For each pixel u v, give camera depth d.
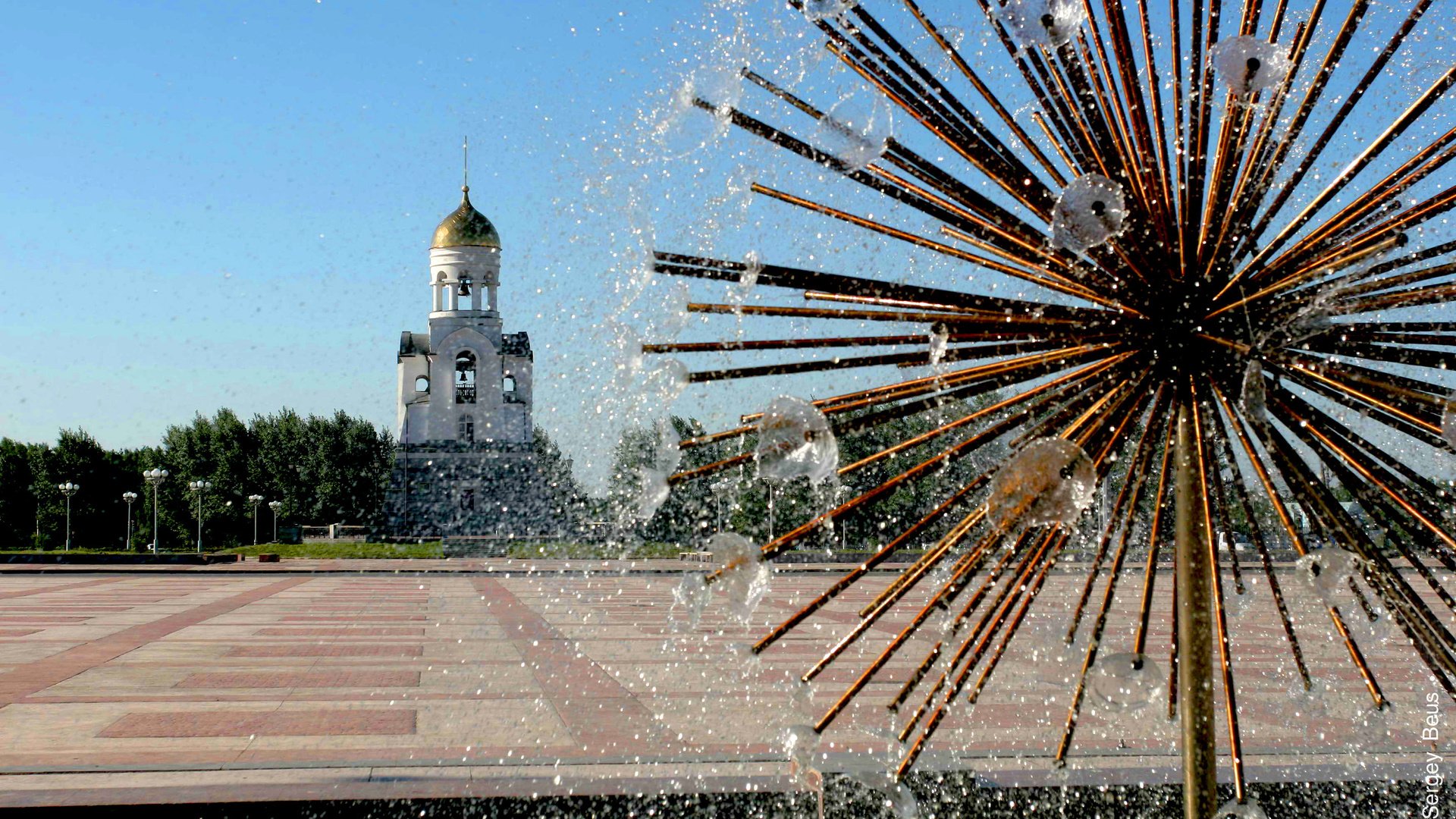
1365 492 1.93
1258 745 4.82
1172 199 1.93
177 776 4.28
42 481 54.97
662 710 6.68
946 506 1.92
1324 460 1.93
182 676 8.55
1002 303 1.85
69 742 5.82
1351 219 1.87
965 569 1.95
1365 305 1.79
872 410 1.96
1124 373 1.93
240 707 7.05
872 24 1.86
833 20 1.89
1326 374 1.80
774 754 4.49
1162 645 7.35
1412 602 1.93
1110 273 1.88
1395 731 5.07
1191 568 1.91
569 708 6.91
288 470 56.56
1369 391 1.78
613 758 4.46
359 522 55.53
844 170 1.88
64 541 55.38
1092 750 4.45
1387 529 1.96
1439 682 2.00
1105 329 1.87
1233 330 1.87
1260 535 2.10
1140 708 2.08
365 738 5.98
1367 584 2.05
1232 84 1.78
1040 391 1.98
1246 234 1.87
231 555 32.00
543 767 4.27
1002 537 1.91
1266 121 1.87
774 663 9.01
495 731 6.15
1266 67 1.75
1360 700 6.17
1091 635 2.07
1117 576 2.04
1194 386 1.90
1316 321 1.79
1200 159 1.86
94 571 27.69
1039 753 4.36
